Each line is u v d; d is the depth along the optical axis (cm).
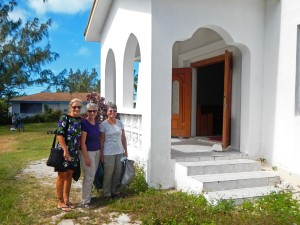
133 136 750
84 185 533
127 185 583
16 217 481
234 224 423
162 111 625
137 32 693
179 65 1041
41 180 716
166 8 624
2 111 3294
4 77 2644
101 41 1146
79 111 512
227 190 569
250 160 679
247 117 703
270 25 686
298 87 622
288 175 627
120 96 840
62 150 501
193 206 490
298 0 614
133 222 467
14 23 2631
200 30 910
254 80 697
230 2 676
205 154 695
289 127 633
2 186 650
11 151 1228
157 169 625
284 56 647
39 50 2695
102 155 561
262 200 510
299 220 435
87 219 479
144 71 647
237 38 682
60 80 3009
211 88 1102
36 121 3691
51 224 460
